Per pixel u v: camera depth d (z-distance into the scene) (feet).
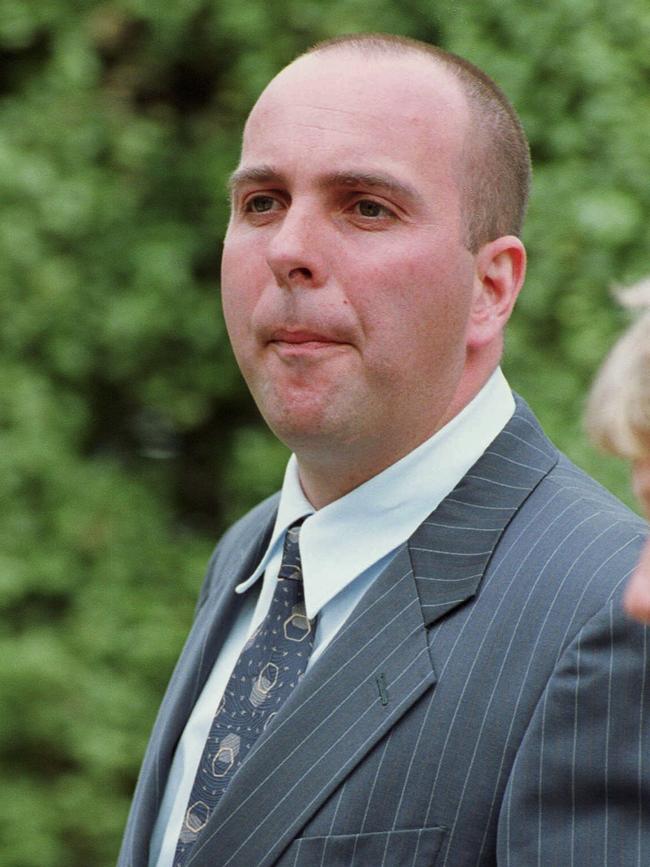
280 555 19.48
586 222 34.94
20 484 40.16
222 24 40.09
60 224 40.04
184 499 44.75
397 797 16.38
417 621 17.25
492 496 18.03
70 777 39.50
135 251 41.11
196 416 42.60
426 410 18.03
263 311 17.81
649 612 12.39
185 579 41.47
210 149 42.11
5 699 39.09
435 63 18.53
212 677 19.72
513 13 35.94
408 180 17.53
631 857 15.47
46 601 40.73
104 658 40.09
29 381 40.40
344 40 18.67
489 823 16.14
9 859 39.01
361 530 18.25
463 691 16.56
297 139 17.75
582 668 15.90
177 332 41.81
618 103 35.35
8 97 41.83
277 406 17.87
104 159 41.32
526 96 35.83
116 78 41.68
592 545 16.90
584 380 34.94
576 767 15.76
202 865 16.88
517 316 35.58
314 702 17.12
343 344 17.57
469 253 18.19
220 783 17.72
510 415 18.94
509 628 16.72
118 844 39.37
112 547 40.98
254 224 18.38
